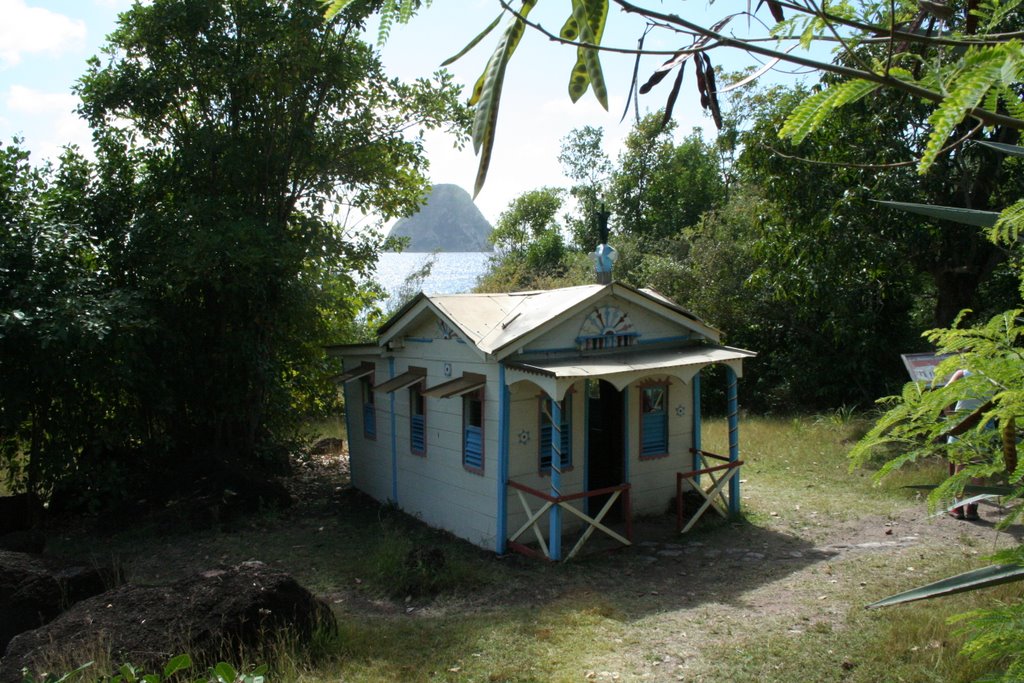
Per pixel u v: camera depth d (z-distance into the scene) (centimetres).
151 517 1073
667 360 938
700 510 973
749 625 643
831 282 1431
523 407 919
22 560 704
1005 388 171
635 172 3444
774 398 1842
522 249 3341
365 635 644
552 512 841
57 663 525
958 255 1337
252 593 602
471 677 564
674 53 132
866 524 943
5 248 987
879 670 540
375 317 1542
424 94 1299
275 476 1312
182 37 1161
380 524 1057
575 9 131
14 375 978
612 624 661
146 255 1108
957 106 103
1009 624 175
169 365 1179
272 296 1220
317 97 1248
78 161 1159
